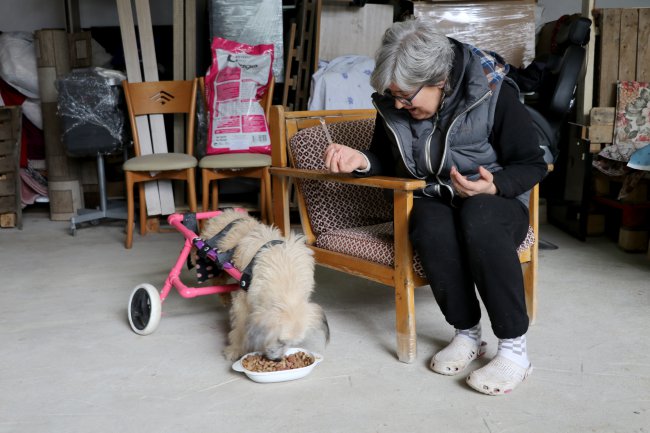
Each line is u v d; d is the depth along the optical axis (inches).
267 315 69.6
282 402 72.5
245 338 71.6
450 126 76.2
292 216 172.1
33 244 152.6
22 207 188.2
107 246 149.6
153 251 143.8
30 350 89.0
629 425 66.1
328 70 158.7
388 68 72.9
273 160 100.6
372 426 66.9
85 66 173.2
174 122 171.3
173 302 108.2
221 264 84.9
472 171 79.0
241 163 147.6
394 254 81.6
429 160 79.6
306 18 161.6
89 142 158.1
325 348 86.0
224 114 155.3
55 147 175.9
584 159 143.6
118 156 186.9
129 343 91.0
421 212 76.8
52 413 71.2
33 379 79.9
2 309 106.6
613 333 90.9
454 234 74.7
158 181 161.8
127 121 163.6
